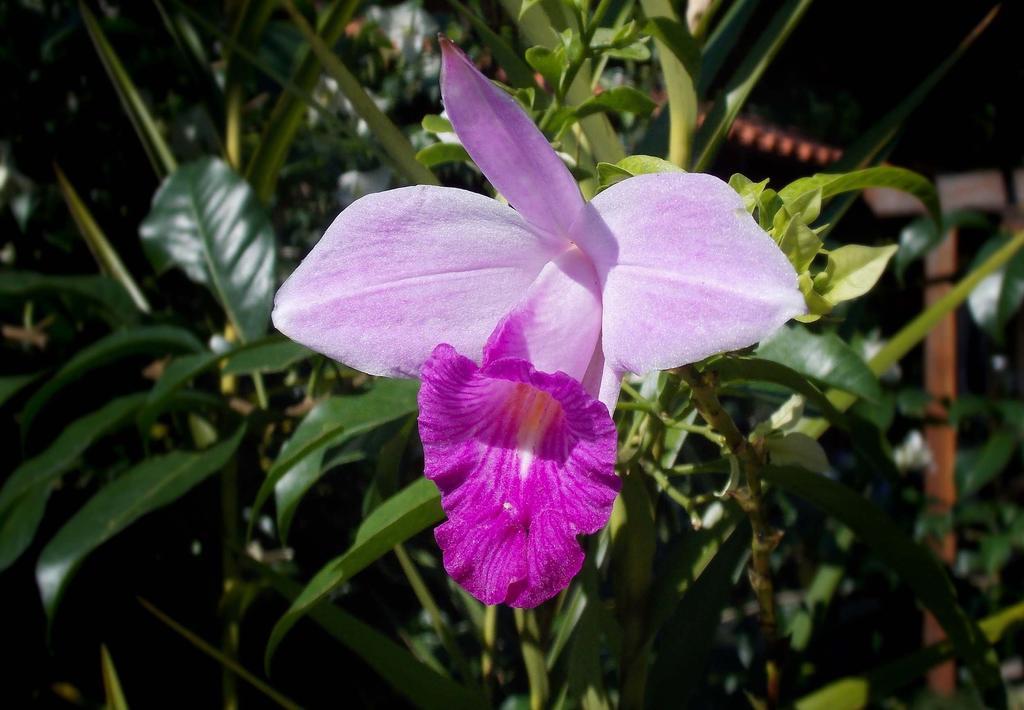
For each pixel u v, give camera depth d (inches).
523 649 7.5
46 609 7.6
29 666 10.8
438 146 6.8
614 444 4.5
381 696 11.9
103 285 10.3
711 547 6.6
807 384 6.0
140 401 8.7
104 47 10.9
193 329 12.0
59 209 13.3
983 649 7.2
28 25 12.9
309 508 13.1
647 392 6.4
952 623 7.1
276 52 12.7
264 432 9.5
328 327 5.1
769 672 6.3
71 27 12.8
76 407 11.6
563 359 4.9
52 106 13.1
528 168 4.8
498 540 4.7
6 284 9.8
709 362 5.1
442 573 9.9
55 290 9.9
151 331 9.2
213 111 11.0
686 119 7.0
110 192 13.4
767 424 6.1
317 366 8.3
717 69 7.9
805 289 4.5
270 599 11.4
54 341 11.7
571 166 6.8
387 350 5.1
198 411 9.6
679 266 4.3
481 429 5.0
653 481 6.8
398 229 5.1
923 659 7.7
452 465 4.9
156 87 13.2
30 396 11.4
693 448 9.1
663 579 6.8
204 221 10.1
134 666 11.0
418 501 5.8
